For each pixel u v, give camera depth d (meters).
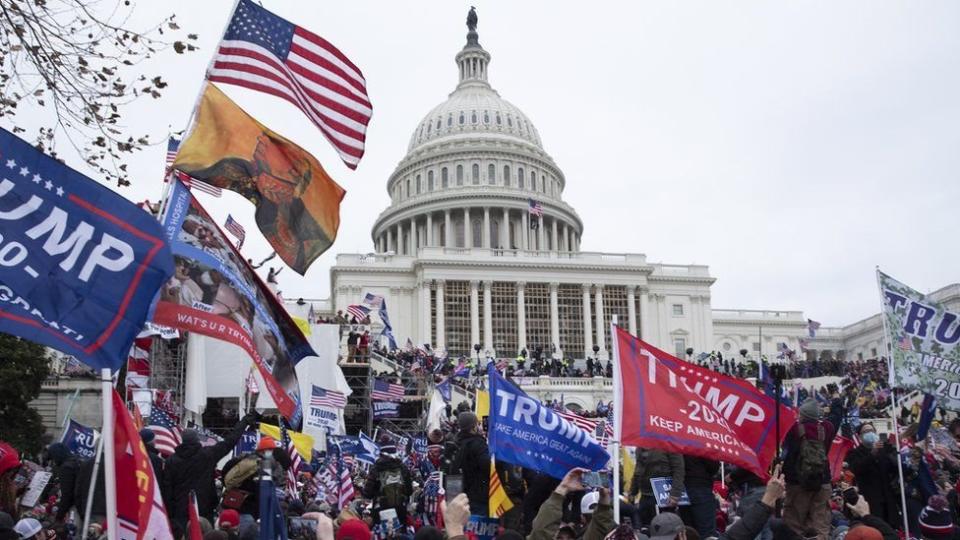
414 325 105.25
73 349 6.65
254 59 13.66
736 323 126.19
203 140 12.10
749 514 8.54
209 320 10.67
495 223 134.00
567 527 10.30
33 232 6.71
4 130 6.67
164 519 7.17
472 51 154.62
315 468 27.20
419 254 104.62
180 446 11.93
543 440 11.50
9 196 6.69
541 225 125.06
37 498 14.51
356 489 24.38
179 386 34.03
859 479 16.05
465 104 147.00
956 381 15.74
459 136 141.75
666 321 109.69
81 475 10.94
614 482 11.51
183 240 10.95
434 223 134.12
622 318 107.38
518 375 79.81
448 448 17.02
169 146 18.91
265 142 12.59
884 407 64.31
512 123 146.00
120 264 6.88
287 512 14.71
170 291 10.62
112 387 6.80
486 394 27.23
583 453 11.59
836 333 131.00
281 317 11.25
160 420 24.17
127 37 14.53
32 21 14.05
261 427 22.06
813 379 81.94
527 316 105.00
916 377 15.70
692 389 12.16
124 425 7.18
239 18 13.54
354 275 106.50
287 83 13.94
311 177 12.88
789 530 10.86
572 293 107.00
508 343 103.50
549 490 12.92
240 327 10.80
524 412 11.51
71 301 6.72
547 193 142.38
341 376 41.22
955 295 94.00
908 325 15.91
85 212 6.86
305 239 12.70
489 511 11.94
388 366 66.00
